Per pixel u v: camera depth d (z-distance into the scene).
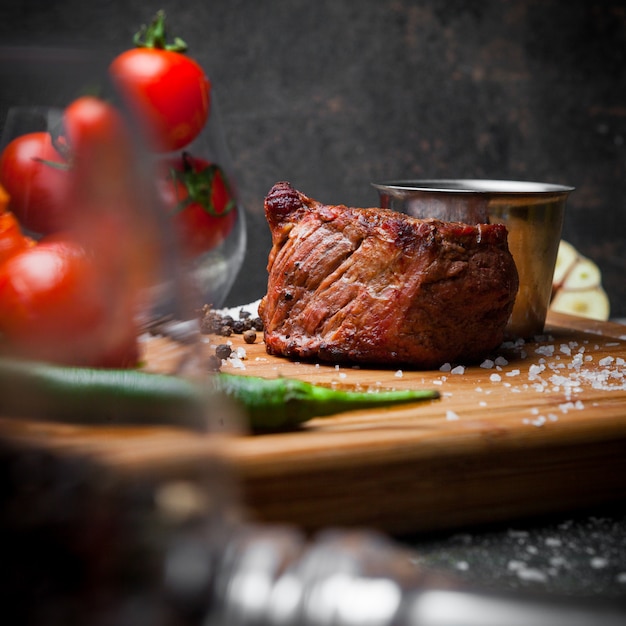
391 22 0.65
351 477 0.32
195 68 0.45
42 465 0.17
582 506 0.34
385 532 0.32
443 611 0.14
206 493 0.18
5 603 0.16
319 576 0.15
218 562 0.16
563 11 0.68
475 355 0.41
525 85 0.68
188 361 0.23
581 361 0.42
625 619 0.14
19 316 0.22
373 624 0.14
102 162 0.23
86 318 0.23
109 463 0.17
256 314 0.47
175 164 0.44
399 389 0.38
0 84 0.24
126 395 0.21
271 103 0.64
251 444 0.32
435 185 0.47
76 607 0.16
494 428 0.33
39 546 0.16
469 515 0.33
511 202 0.44
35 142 0.24
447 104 0.67
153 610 0.15
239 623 0.15
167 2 0.62
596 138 0.70
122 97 0.24
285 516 0.31
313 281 0.41
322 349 0.41
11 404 0.21
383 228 0.41
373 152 0.66
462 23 0.66
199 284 0.44
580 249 0.71
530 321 0.45
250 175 0.65
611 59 0.69
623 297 0.71
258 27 0.63
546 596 0.15
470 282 0.40
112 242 0.23
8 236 0.23
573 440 0.34
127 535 0.16
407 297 0.40
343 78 0.65
